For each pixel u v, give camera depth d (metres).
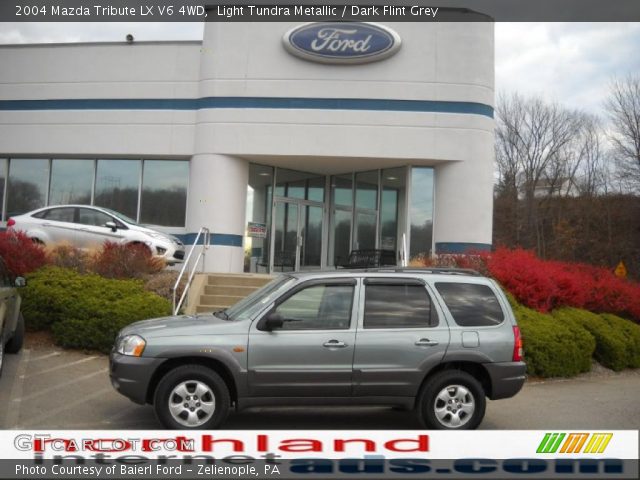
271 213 18.62
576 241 39.22
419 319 6.82
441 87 16.81
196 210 17.12
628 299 14.45
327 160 17.41
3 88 18.47
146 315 10.65
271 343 6.51
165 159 18.08
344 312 6.77
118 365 6.46
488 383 6.89
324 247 19.62
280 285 7.07
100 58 18.08
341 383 6.55
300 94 16.91
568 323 12.14
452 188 16.81
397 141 16.73
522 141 44.75
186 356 6.45
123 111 17.88
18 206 18.73
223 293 13.67
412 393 6.63
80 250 12.94
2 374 8.95
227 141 16.98
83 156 18.33
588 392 10.04
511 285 12.71
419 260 14.66
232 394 6.63
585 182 42.66
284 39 16.84
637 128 36.41
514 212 43.94
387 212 18.23
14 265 11.37
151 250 14.32
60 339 10.70
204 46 17.33
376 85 16.80
